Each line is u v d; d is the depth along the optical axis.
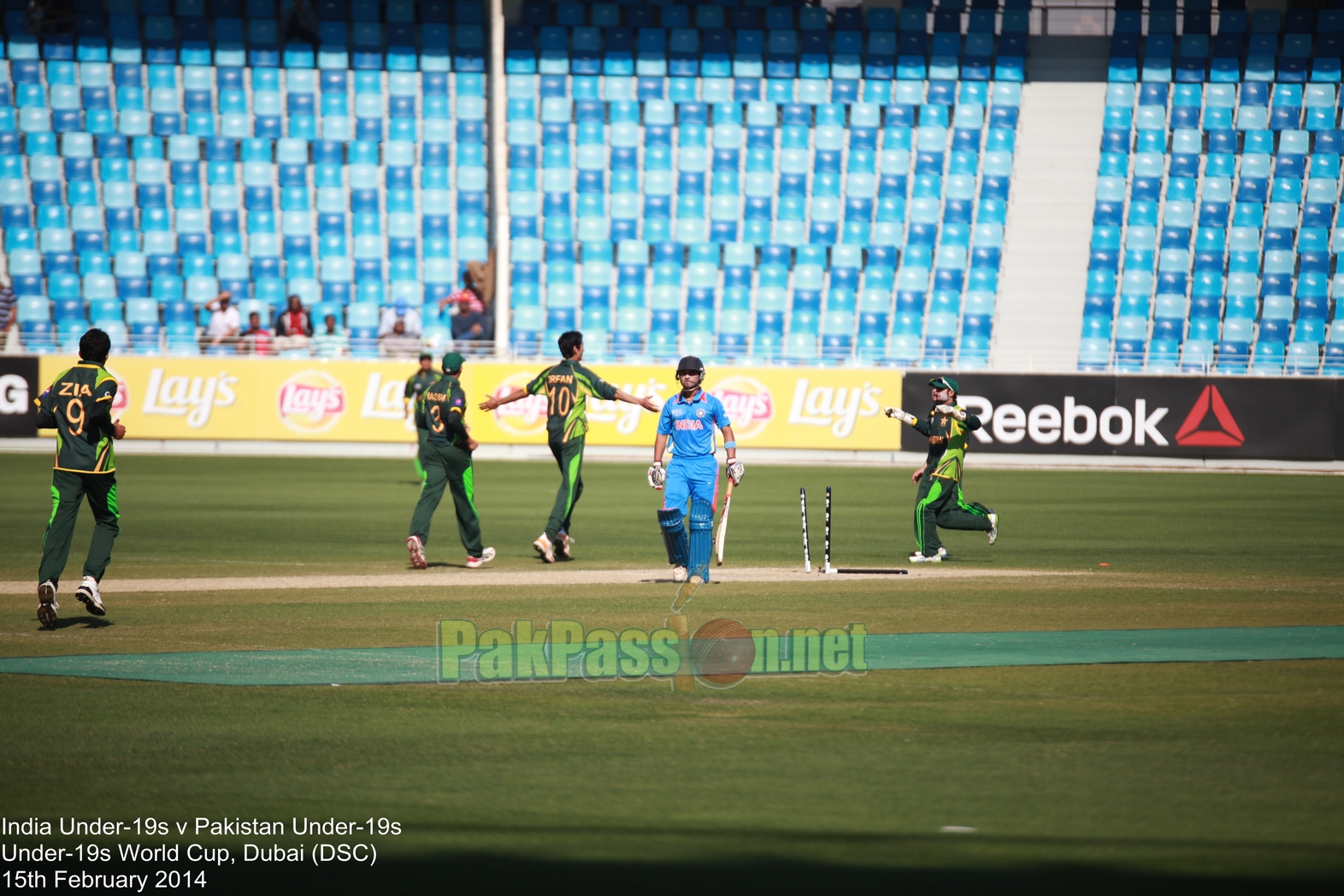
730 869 17.25
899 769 21.48
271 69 120.69
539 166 119.38
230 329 104.38
